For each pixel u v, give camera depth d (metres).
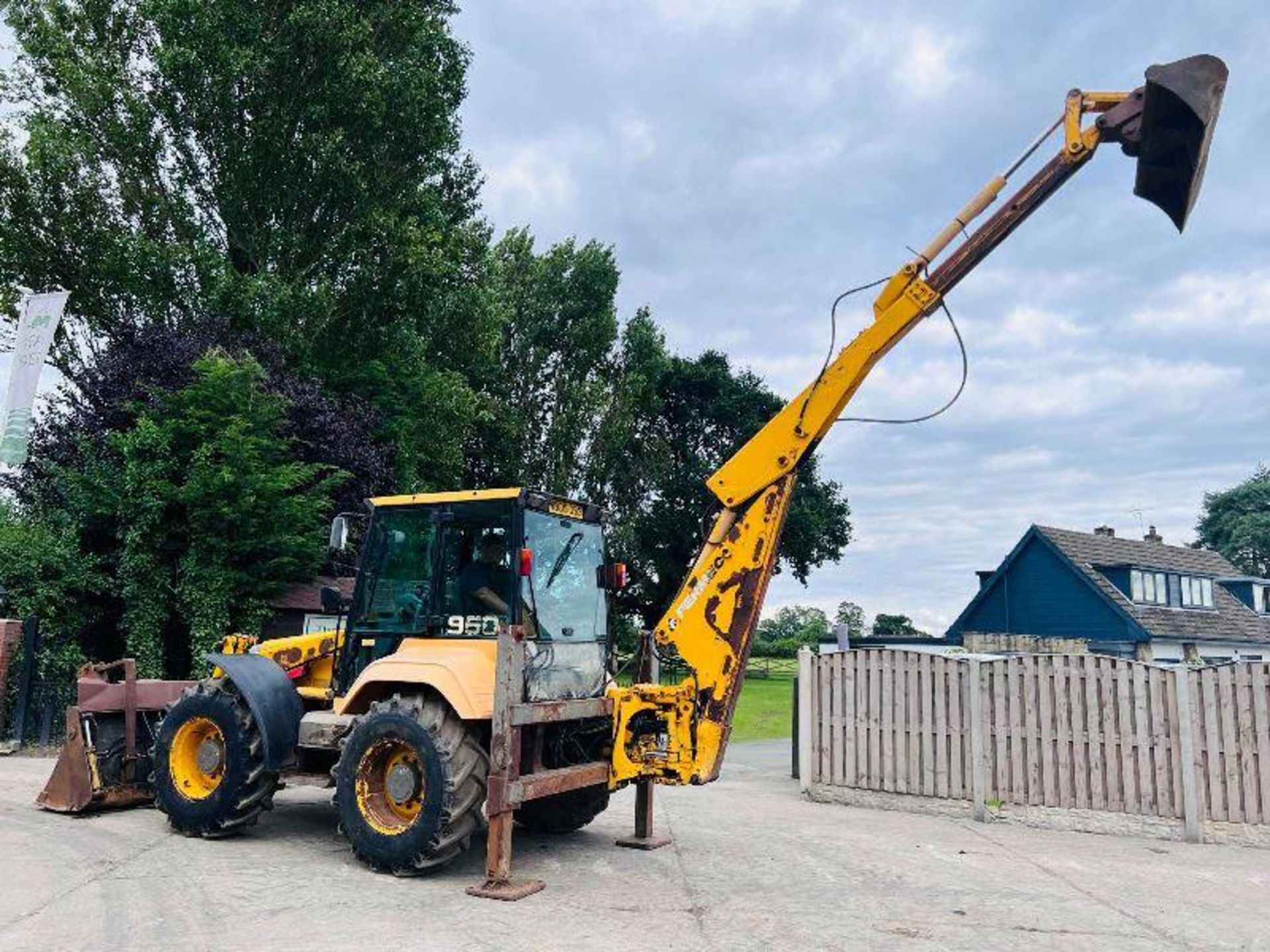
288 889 5.86
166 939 4.82
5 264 18.16
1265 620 32.81
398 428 20.05
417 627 6.97
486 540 6.91
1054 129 6.30
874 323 6.57
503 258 35.84
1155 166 6.04
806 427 6.68
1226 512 65.62
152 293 18.00
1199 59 5.73
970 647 19.23
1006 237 6.41
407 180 21.61
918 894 6.26
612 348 38.31
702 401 44.06
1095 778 8.94
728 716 6.64
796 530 42.12
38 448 15.02
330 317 19.67
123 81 18.31
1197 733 8.59
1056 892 6.43
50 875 6.02
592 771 6.80
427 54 22.28
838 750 10.34
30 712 12.21
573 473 36.28
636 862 6.98
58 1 18.45
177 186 19.12
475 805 6.28
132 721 8.22
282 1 19.28
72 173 17.89
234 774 7.04
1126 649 27.59
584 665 7.31
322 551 15.03
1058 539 29.77
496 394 33.97
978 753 9.44
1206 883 6.84
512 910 5.54
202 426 14.38
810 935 5.22
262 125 18.55
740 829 8.53
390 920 5.26
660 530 40.62
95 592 14.12
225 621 14.08
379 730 6.43
